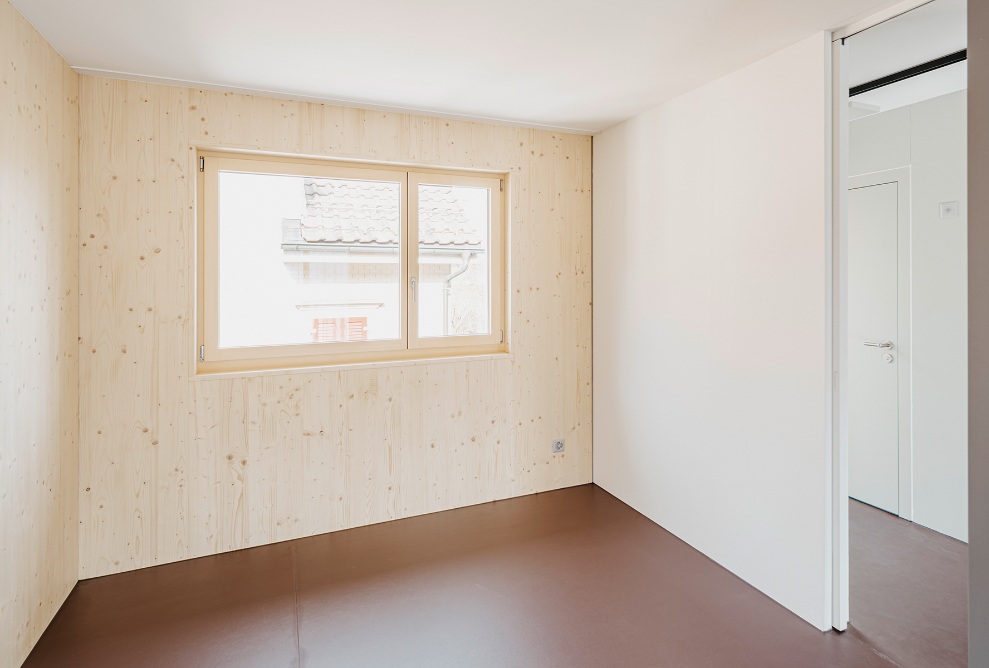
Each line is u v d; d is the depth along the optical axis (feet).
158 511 9.75
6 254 6.69
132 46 8.07
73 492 8.97
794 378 8.27
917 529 11.07
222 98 9.95
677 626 8.04
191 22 7.39
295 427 10.71
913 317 11.18
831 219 7.84
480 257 12.66
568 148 13.01
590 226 13.35
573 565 9.80
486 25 7.57
